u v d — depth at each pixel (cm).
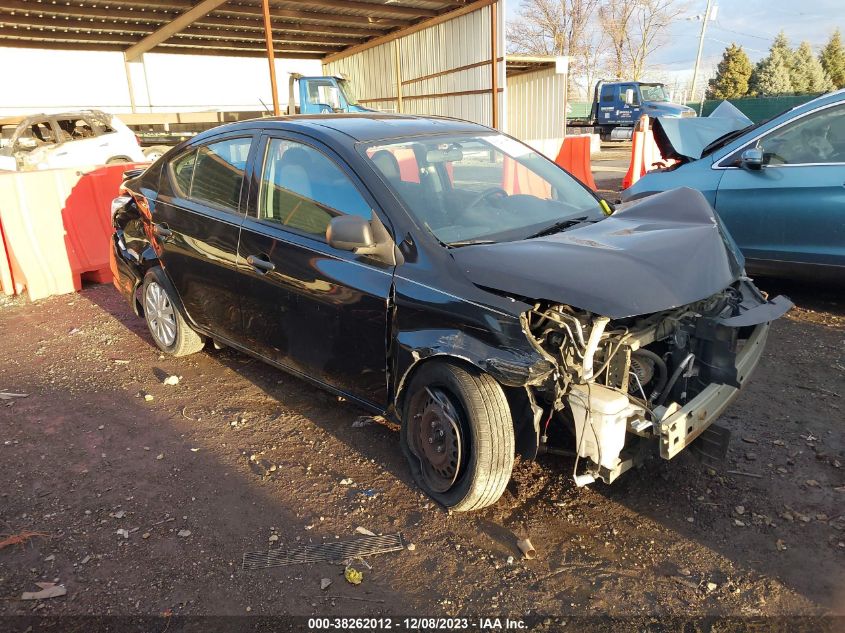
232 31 1730
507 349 271
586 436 271
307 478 344
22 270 680
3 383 479
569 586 264
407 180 347
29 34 1628
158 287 498
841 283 541
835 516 298
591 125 3047
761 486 322
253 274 389
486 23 1494
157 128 1798
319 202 359
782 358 468
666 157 652
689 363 302
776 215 550
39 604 262
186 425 405
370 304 323
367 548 290
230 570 279
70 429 405
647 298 263
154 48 1895
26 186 681
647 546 285
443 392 302
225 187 423
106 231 758
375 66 1988
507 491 327
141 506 324
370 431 389
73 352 537
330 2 1414
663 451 265
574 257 284
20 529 309
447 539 294
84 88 2111
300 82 1580
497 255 296
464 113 1642
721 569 270
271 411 418
